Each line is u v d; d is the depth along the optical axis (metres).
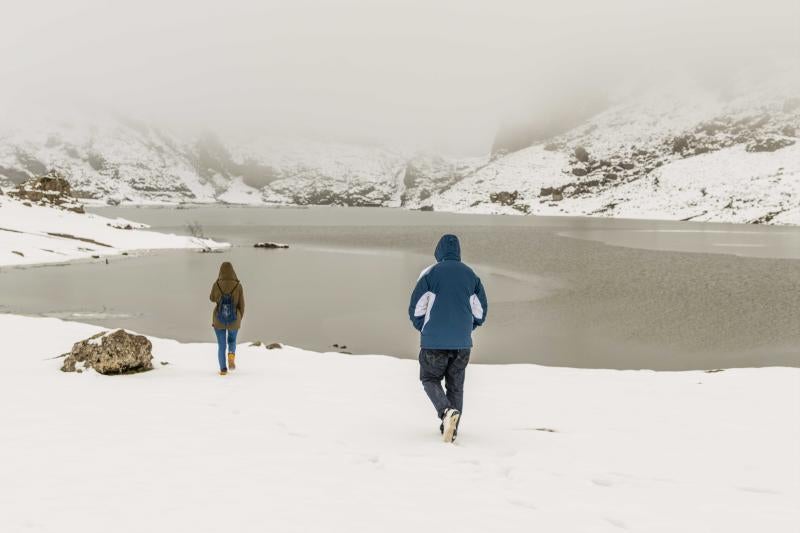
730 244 77.19
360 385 8.62
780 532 3.33
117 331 8.99
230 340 9.38
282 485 3.95
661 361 19.31
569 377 9.84
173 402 6.84
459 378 5.59
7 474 4.07
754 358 19.72
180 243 69.69
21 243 54.56
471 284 5.47
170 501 3.57
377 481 4.12
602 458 5.10
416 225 146.38
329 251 69.06
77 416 5.97
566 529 3.27
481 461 4.80
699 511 3.68
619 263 52.62
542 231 115.50
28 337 12.18
